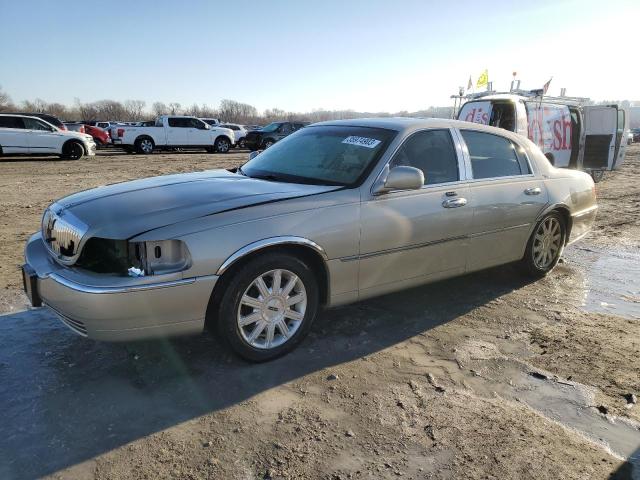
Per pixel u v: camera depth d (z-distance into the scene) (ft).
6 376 10.77
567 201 17.58
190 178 13.50
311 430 9.29
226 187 12.25
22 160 64.44
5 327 13.07
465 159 14.78
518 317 14.66
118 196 11.66
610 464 8.63
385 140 13.44
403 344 12.78
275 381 10.87
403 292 16.37
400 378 11.16
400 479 8.15
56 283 10.14
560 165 42.19
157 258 9.97
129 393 10.28
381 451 8.78
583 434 9.43
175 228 10.06
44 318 13.64
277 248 11.21
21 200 32.63
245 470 8.25
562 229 18.03
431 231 13.56
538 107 39.11
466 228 14.47
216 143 89.51
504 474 8.32
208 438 9.00
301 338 12.05
